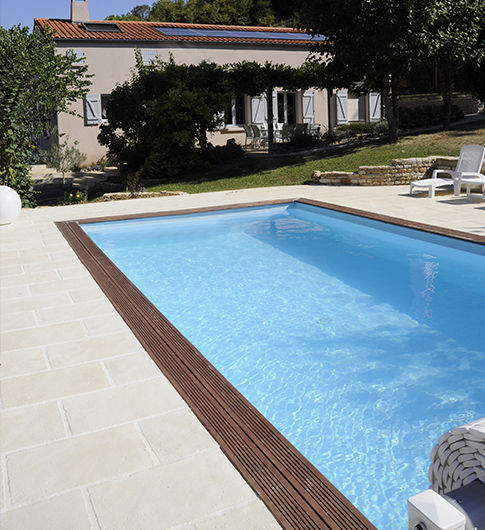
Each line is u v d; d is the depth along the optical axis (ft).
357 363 13.19
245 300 18.15
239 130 67.36
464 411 10.81
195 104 49.60
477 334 14.70
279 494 7.04
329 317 16.34
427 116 59.26
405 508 8.05
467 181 30.55
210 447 8.23
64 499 7.13
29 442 8.50
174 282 20.33
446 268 21.09
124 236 27.99
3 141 33.47
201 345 14.57
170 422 8.99
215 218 31.65
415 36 41.22
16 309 14.94
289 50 69.26
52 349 12.16
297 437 10.09
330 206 30.32
